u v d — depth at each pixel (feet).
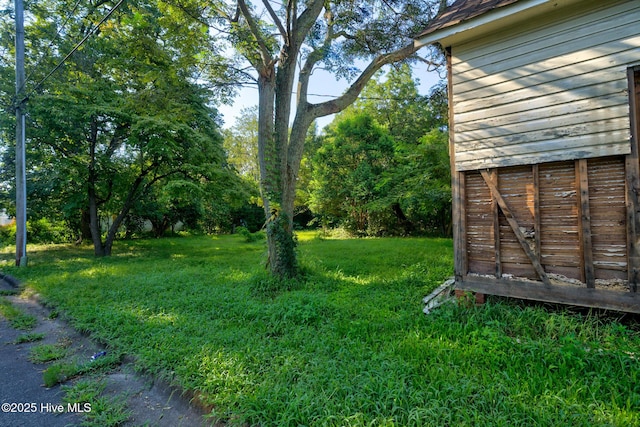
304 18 20.21
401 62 25.43
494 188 12.37
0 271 27.71
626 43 10.06
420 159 39.01
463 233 13.21
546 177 11.37
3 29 33.58
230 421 7.12
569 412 6.54
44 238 49.55
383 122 71.67
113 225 37.68
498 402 6.91
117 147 36.88
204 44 19.90
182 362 9.58
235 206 41.70
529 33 11.68
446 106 29.45
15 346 12.49
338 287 18.07
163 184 42.75
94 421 7.68
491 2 12.16
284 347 10.27
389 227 61.67
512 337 10.10
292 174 21.39
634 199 9.75
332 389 7.61
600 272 10.28
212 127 39.47
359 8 22.52
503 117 12.20
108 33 23.54
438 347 9.48
